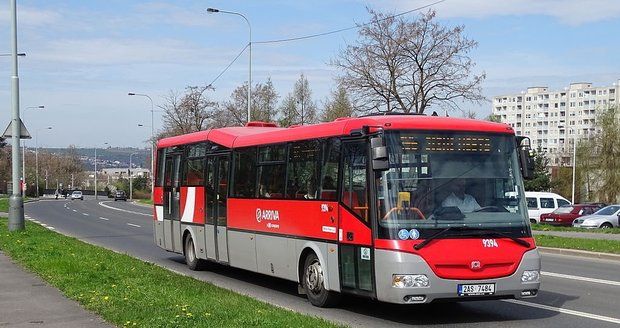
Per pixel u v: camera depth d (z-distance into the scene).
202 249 15.44
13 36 22.81
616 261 18.31
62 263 14.09
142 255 19.72
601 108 64.94
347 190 10.07
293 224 11.54
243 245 13.37
